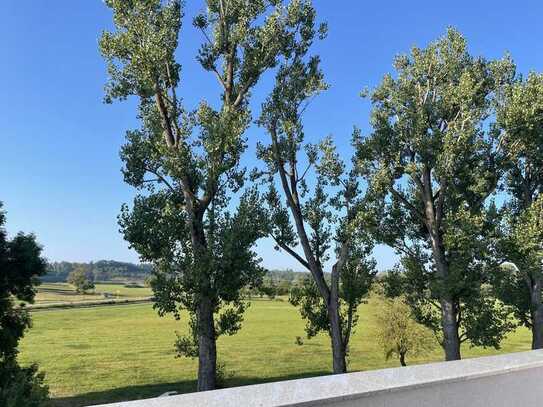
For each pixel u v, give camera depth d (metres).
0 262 18.98
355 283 26.11
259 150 25.61
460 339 25.78
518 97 23.91
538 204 24.47
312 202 25.27
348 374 5.23
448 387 5.12
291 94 24.64
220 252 21.83
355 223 23.88
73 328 80.62
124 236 22.53
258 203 22.81
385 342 39.03
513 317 29.59
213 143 21.47
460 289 24.17
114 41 21.67
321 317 26.34
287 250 25.31
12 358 18.23
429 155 25.19
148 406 4.01
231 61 24.50
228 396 4.28
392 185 25.97
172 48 22.67
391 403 4.68
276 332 76.62
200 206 22.77
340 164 24.66
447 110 25.31
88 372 46.69
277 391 4.46
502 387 5.59
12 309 20.00
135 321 90.50
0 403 14.59
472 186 24.84
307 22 24.08
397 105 25.61
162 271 22.20
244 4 23.83
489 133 25.58
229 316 23.44
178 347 25.00
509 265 26.73
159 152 22.39
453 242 23.58
